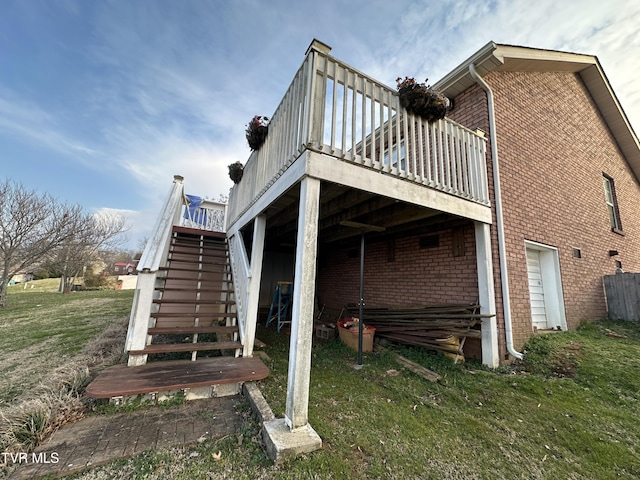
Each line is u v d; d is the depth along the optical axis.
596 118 7.65
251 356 3.86
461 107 5.26
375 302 6.08
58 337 5.19
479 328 4.22
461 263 4.53
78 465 1.88
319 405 2.80
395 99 3.48
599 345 4.32
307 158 2.57
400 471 1.91
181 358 4.07
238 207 5.71
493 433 2.39
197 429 2.37
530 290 5.22
